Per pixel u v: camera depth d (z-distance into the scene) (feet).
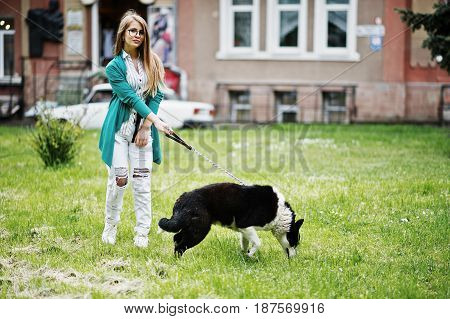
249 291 21.88
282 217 25.39
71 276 23.80
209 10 83.46
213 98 84.02
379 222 30.99
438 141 58.13
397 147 55.16
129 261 25.25
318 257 25.98
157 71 26.25
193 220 24.35
